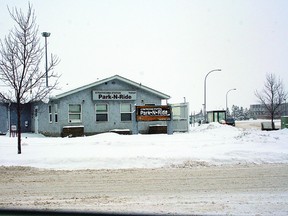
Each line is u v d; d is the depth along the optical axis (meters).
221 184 8.46
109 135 19.50
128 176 9.55
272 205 6.53
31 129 29.55
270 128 31.03
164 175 9.64
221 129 24.03
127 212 6.20
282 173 9.80
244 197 7.20
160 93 27.48
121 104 26.58
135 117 21.14
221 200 6.96
